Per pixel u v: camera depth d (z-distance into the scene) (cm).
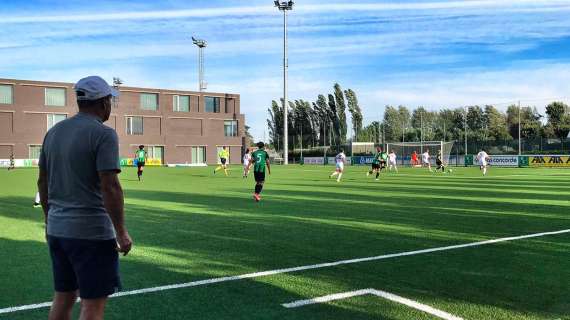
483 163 3091
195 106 7044
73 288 337
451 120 8131
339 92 8581
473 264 636
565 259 662
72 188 310
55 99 6025
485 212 1159
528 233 866
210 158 7150
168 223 991
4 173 3441
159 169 4544
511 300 489
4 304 479
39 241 796
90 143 307
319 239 812
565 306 471
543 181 2364
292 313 453
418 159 5166
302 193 1692
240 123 7456
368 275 583
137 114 6525
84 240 309
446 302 484
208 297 499
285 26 5653
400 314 450
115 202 308
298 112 9312
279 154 8512
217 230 904
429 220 1027
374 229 912
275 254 697
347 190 1827
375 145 5722
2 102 5703
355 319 438
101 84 324
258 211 1183
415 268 615
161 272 598
